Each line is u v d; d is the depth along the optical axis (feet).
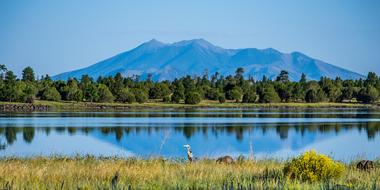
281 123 462.19
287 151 256.93
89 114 620.49
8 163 135.54
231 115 609.83
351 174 103.55
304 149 266.98
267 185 82.28
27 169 112.78
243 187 80.07
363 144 292.81
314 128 405.39
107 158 161.89
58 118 527.81
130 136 338.34
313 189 82.89
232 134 356.18
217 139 321.52
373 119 525.75
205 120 502.38
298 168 99.66
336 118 545.44
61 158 158.92
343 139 322.75
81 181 94.68
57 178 99.40
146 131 374.63
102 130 380.37
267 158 167.84
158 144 290.15
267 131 378.94
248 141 311.06
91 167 121.08
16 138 314.76
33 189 85.87
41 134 344.28
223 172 109.60
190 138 328.08
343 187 82.17
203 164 129.49
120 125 431.02
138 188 86.33
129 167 121.70
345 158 205.36
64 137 326.44
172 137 333.62
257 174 106.32
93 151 251.19
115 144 289.74
